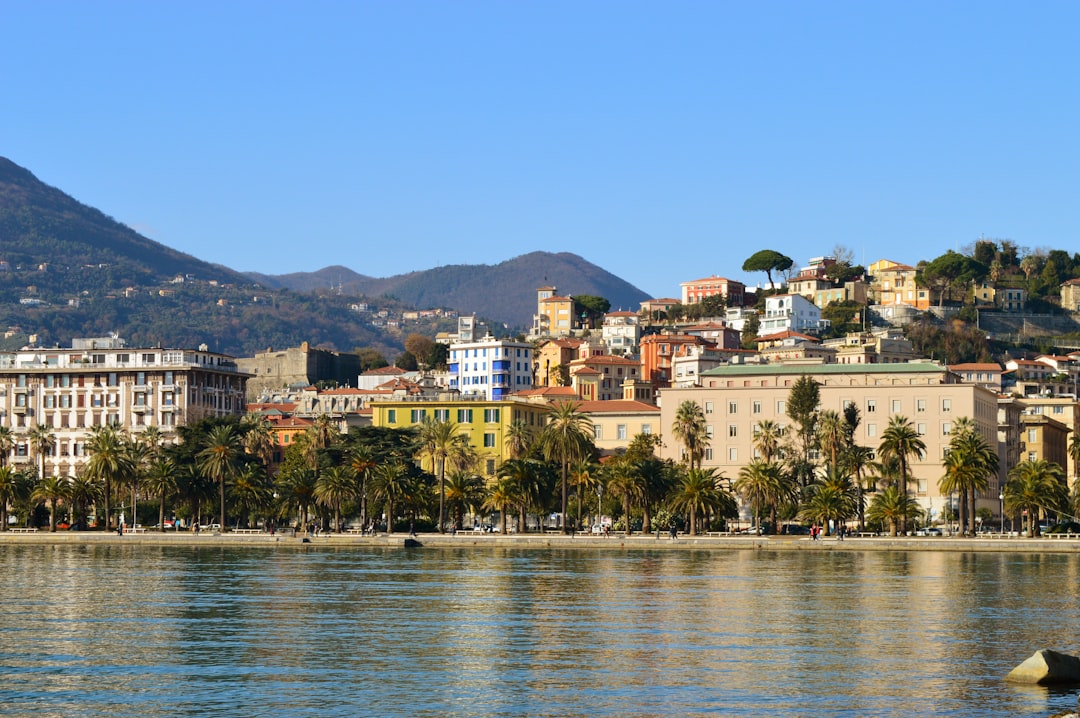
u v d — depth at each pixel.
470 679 145.75
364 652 163.75
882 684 140.88
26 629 184.25
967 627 182.50
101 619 194.88
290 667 153.88
